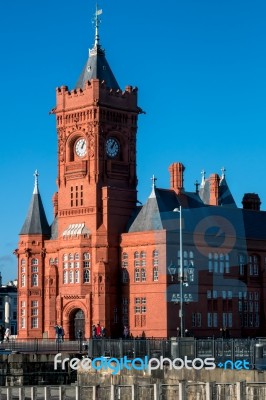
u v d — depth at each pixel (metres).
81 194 141.62
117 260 139.50
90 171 140.62
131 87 145.62
